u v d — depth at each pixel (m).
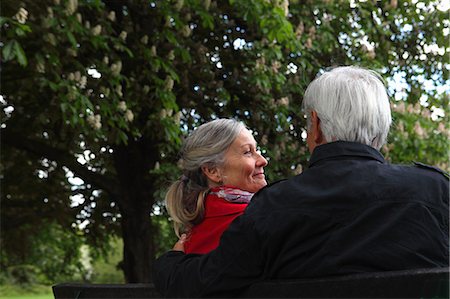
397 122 8.19
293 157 7.75
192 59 7.86
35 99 7.22
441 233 1.52
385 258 1.48
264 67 7.53
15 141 8.02
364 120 1.62
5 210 9.88
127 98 6.86
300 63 8.05
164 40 7.55
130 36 7.34
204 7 7.14
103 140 8.02
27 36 6.06
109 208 9.62
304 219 1.52
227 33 8.19
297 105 8.12
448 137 8.62
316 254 1.50
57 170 9.50
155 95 7.00
